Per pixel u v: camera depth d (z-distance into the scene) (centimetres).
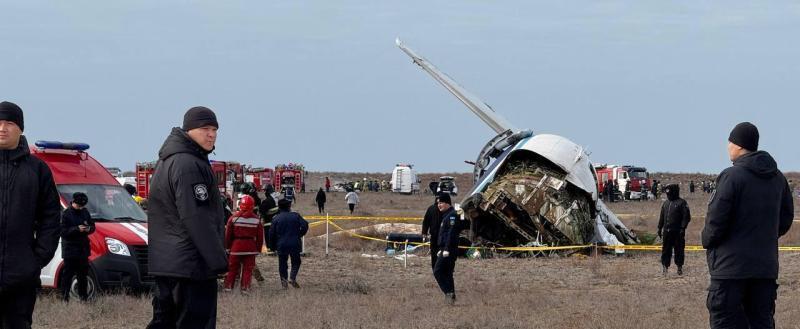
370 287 3083
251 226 2967
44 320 2367
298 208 10781
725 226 1576
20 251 1473
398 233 5056
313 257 4412
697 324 2261
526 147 4672
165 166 1475
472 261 4231
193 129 1482
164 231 1474
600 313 2461
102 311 2472
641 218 8244
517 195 4453
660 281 3438
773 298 1614
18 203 1470
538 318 2405
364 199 14638
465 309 2595
